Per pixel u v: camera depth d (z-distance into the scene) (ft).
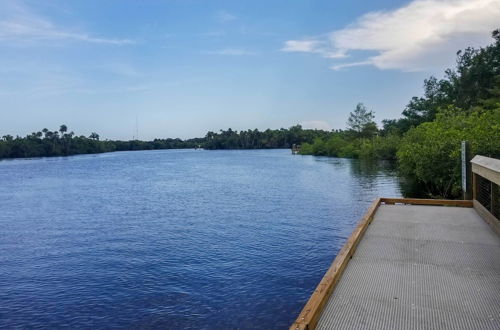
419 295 13.08
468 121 68.13
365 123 238.27
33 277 32.91
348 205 63.67
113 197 84.23
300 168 154.81
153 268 34.24
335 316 11.57
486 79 128.98
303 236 43.86
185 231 48.62
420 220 24.98
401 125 175.63
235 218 55.88
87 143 449.48
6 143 350.43
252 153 382.01
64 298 28.14
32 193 94.94
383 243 19.56
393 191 77.56
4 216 63.41
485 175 24.14
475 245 19.07
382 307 12.17
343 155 233.35
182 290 28.81
